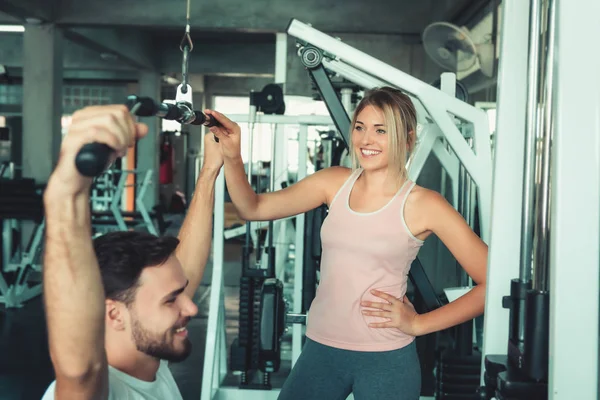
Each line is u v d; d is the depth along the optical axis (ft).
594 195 3.65
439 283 13.87
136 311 2.83
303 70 26.20
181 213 49.21
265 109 10.23
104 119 2.02
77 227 2.18
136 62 37.24
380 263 5.71
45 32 27.45
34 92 27.61
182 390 11.75
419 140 8.79
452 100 7.80
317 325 5.89
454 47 15.78
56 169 2.09
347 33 26.25
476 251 5.64
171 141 49.34
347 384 5.84
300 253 10.81
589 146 3.65
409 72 26.32
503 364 4.40
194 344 14.99
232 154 5.33
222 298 11.02
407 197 5.71
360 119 5.81
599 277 3.67
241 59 40.70
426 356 10.75
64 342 2.23
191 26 26.35
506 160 5.08
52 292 2.20
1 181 19.58
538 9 4.46
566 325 3.68
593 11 3.61
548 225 4.01
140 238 2.91
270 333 9.10
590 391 3.69
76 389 2.30
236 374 11.71
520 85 5.04
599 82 3.64
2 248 19.62
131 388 2.89
